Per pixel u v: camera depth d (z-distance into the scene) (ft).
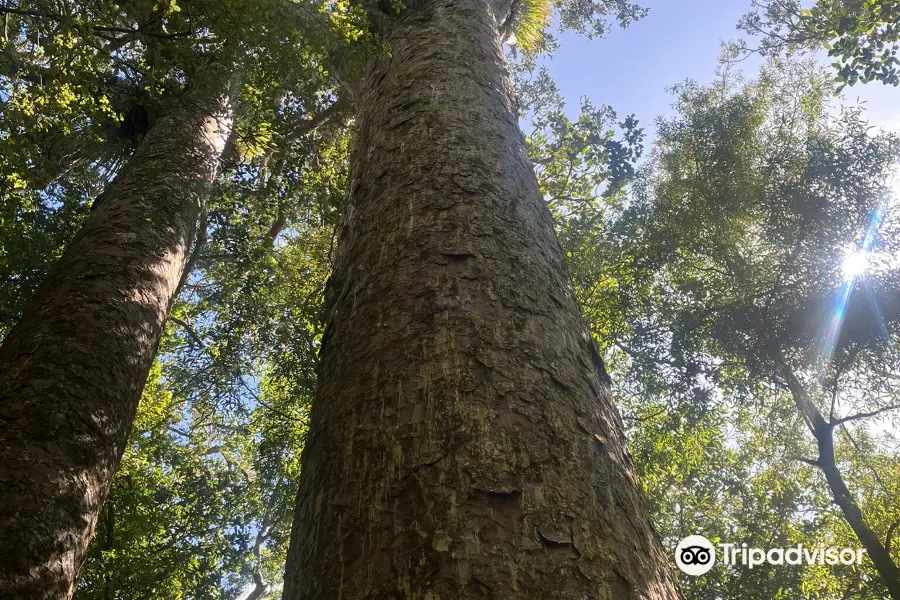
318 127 27.22
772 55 34.99
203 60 18.10
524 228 7.23
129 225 17.56
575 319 6.48
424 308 5.82
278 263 34.17
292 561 4.66
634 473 5.27
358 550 4.08
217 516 32.24
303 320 31.37
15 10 13.43
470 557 3.81
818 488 34.09
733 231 34.76
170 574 29.04
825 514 32.42
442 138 8.75
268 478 31.27
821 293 31.09
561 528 4.08
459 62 11.45
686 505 33.19
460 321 5.65
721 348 33.68
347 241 7.92
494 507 4.12
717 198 34.81
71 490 11.34
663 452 32.09
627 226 36.04
